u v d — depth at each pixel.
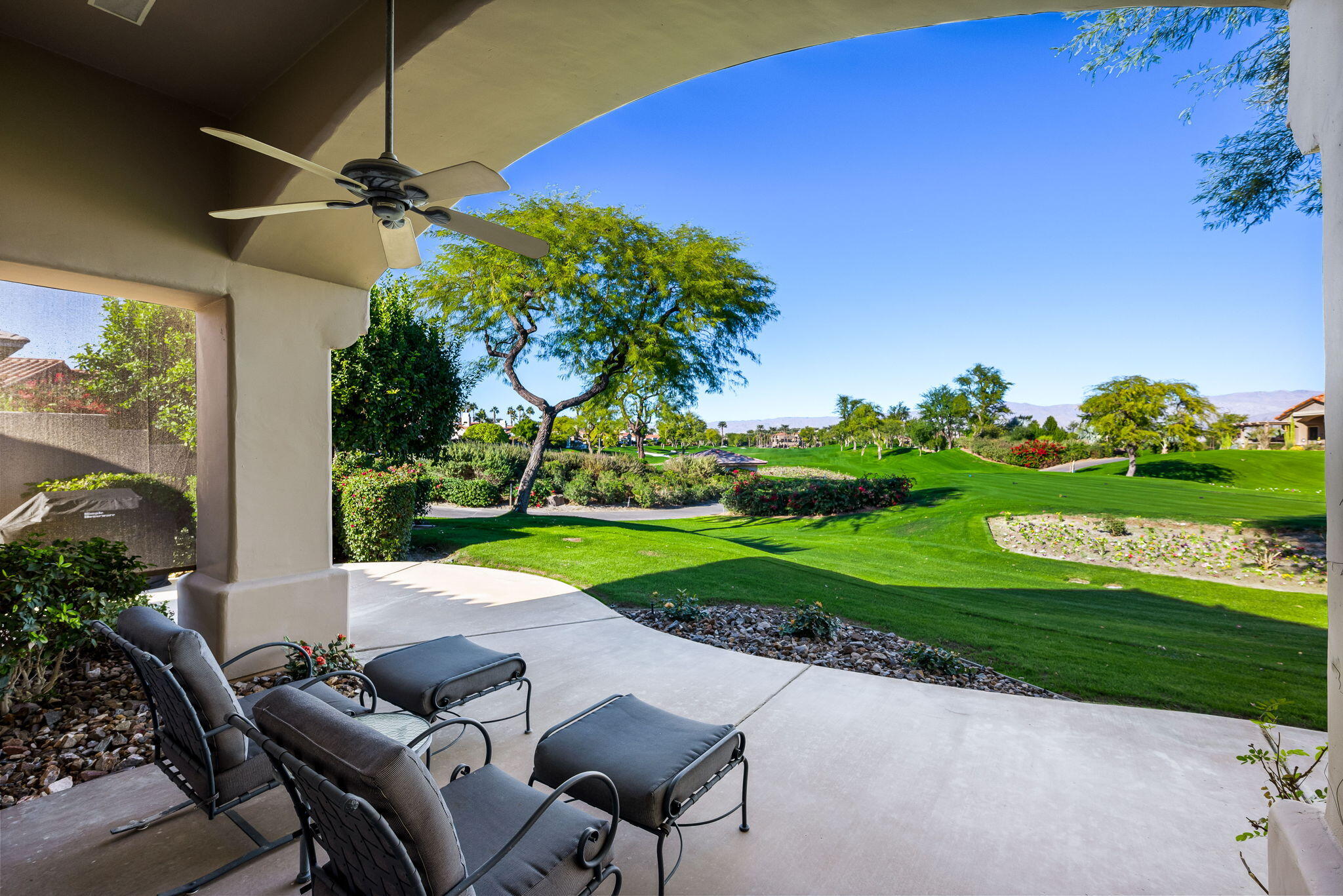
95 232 3.91
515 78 3.50
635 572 8.60
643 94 3.76
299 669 4.39
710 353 19.62
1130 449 28.38
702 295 18.08
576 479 24.47
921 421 48.00
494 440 32.50
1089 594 9.63
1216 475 26.41
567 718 3.96
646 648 5.39
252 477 4.63
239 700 3.06
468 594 7.27
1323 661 5.66
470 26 3.08
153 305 6.16
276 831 2.74
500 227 3.17
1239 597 9.63
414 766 1.45
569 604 6.86
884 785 3.20
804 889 2.41
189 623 4.80
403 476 10.04
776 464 44.38
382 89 3.48
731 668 4.91
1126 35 9.08
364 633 5.73
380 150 3.98
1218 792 3.17
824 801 3.04
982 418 48.00
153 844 2.64
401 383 11.14
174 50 3.81
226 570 4.55
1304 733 3.92
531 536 11.96
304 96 3.88
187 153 4.32
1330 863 1.50
